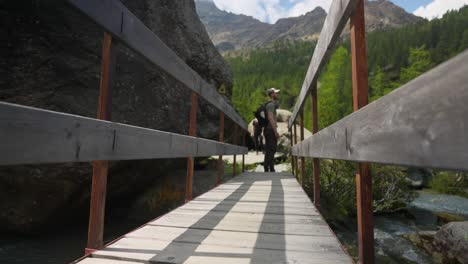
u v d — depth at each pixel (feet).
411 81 1.96
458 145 1.43
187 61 24.02
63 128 3.32
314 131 9.71
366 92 4.50
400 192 25.43
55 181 12.78
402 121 2.09
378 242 16.30
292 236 6.45
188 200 10.69
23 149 2.71
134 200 18.04
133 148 5.09
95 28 15.94
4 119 2.50
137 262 4.83
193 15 26.58
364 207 4.47
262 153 40.91
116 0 4.58
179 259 4.94
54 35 14.53
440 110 1.60
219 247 5.64
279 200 11.03
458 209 28.55
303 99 11.93
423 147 1.77
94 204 5.07
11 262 11.16
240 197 11.69
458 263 12.53
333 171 23.40
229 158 36.91
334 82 136.26
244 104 86.94
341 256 5.21
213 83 26.73
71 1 3.41
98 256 4.96
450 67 1.52
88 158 3.81
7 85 12.88
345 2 4.74
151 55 5.88
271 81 331.36
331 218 19.81
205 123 24.27
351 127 3.64
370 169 4.52
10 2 13.71
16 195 12.64
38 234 13.74
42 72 13.69
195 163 24.25
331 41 6.05
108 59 4.87
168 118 18.78
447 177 43.01
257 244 5.86
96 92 14.76
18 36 13.65
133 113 16.42
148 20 20.29
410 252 14.62
